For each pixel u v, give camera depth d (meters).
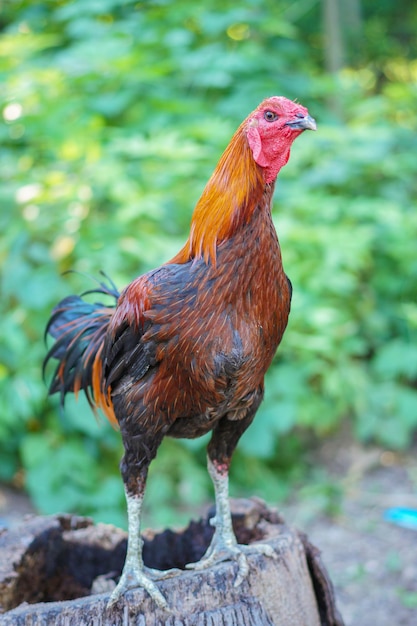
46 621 2.51
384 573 4.57
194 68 6.07
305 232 5.30
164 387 2.48
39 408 5.08
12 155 5.70
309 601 2.91
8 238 5.08
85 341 3.11
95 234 5.10
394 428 5.72
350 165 5.90
